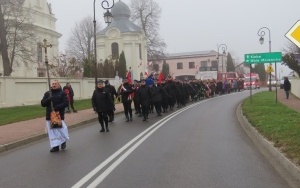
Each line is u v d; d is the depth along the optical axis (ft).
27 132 48.42
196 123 56.49
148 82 72.59
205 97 128.77
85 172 26.50
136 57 231.30
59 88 37.09
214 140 40.16
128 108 63.10
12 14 147.33
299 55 124.77
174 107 91.04
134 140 41.29
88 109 87.51
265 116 54.24
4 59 126.41
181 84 90.68
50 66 145.28
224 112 74.79
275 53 83.25
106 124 50.67
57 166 28.94
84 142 41.22
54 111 36.14
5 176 26.08
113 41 232.94
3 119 65.57
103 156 32.50
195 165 28.19
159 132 47.37
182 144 37.78
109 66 167.73
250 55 84.28
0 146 37.65
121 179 24.29
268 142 35.06
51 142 35.91
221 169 26.84
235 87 184.65
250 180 23.72
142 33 237.45
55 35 207.51
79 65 157.58
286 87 104.47
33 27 154.10
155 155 32.27
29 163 30.63
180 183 23.18
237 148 35.32
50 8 214.28
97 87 50.16
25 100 97.60
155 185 22.79
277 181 23.41
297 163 25.64
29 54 150.51
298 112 60.23
